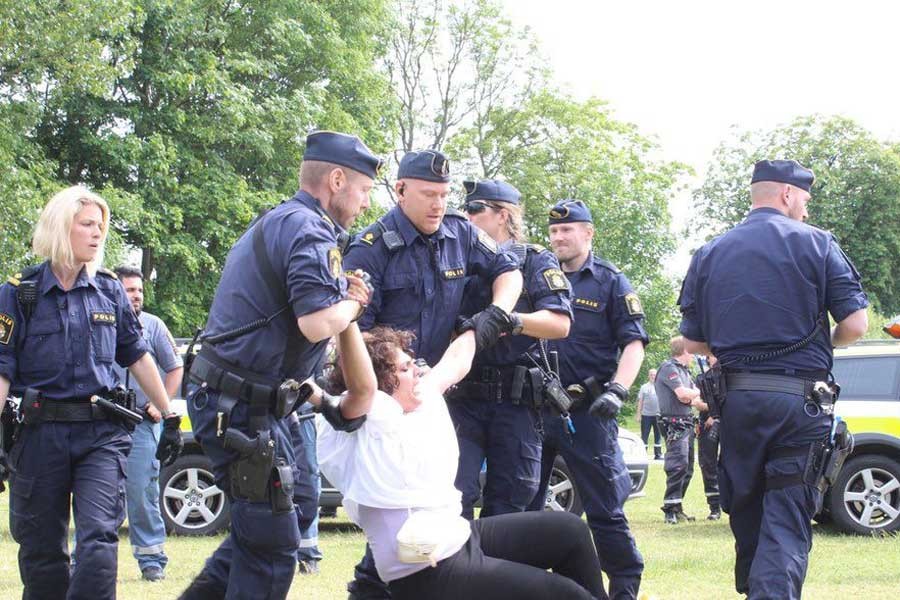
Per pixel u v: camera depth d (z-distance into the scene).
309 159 3.48
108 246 18.92
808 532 4.26
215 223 21.73
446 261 4.16
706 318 4.54
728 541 8.52
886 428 8.80
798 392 4.27
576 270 5.41
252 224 3.47
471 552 3.53
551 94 35.50
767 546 4.17
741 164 44.12
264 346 3.29
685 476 10.15
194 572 6.70
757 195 4.61
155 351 6.53
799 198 4.59
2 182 17.58
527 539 3.69
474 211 4.86
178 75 20.70
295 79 24.38
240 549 3.38
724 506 4.51
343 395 3.53
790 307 4.32
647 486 14.31
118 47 20.45
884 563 7.15
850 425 8.88
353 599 4.02
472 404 4.64
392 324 4.11
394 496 3.51
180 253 20.84
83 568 4.16
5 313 4.27
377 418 3.53
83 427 4.33
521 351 4.62
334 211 3.49
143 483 6.38
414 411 3.63
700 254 4.65
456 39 35.38
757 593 4.09
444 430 3.67
